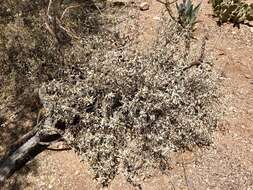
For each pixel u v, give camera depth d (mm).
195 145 1519
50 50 1720
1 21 1885
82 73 1649
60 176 1489
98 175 1464
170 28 1741
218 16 1966
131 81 1538
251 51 1849
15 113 1665
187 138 1496
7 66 1750
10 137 1604
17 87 1712
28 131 1609
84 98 1520
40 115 1629
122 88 1544
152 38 1836
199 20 1960
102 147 1473
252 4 1940
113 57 1579
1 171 1487
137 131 1506
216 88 1635
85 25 1881
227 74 1733
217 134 1546
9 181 1495
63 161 1519
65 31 1792
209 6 2039
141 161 1463
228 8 1919
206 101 1587
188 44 1729
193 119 1514
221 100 1632
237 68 1767
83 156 1503
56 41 1732
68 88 1559
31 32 1806
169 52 1632
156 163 1464
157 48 1634
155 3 2049
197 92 1584
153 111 1532
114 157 1479
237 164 1464
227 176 1437
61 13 1884
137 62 1583
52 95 1560
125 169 1447
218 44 1857
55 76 1662
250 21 1970
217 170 1451
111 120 1480
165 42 1679
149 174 1444
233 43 1873
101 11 1987
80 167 1492
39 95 1624
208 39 1875
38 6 1924
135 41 1784
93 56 1592
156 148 1456
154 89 1524
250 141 1524
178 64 1617
